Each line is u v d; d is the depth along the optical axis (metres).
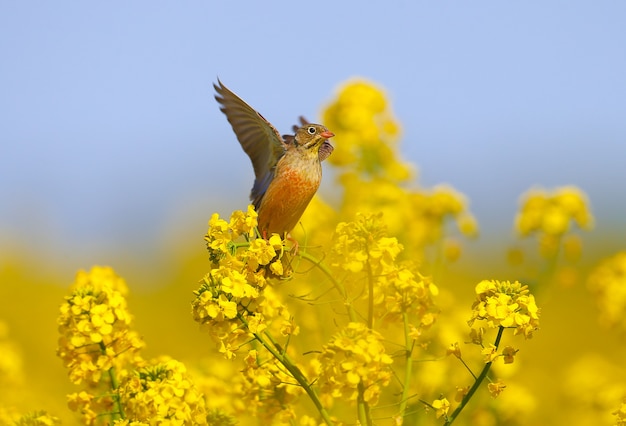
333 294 11.28
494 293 8.45
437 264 15.43
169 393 8.38
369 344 7.85
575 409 13.09
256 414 9.57
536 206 14.80
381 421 10.43
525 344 18.31
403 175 17.17
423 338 11.18
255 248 8.62
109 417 8.95
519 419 11.43
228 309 8.16
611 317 13.09
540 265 14.56
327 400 9.50
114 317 8.78
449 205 16.20
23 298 24.50
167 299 26.02
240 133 12.22
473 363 11.50
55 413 11.95
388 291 8.99
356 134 17.25
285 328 8.52
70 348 8.87
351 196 16.59
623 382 13.27
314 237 15.06
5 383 12.27
